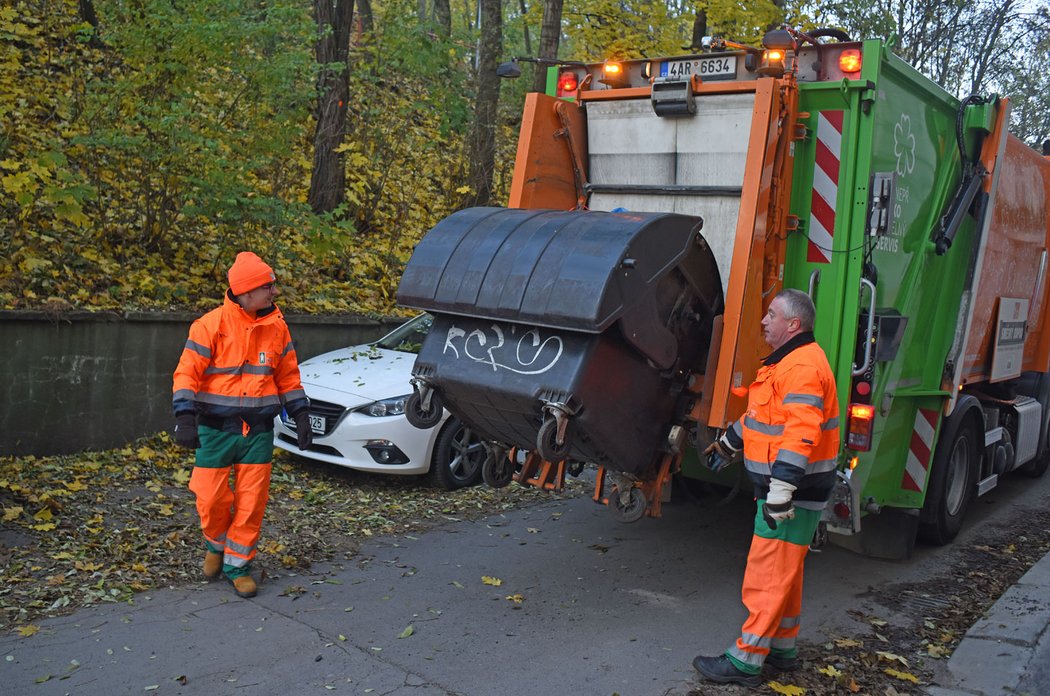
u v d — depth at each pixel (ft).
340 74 36.91
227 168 28.76
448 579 18.90
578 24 43.47
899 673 15.12
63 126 29.58
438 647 15.52
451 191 42.50
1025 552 22.70
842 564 21.22
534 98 19.66
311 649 15.10
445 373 16.01
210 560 17.72
